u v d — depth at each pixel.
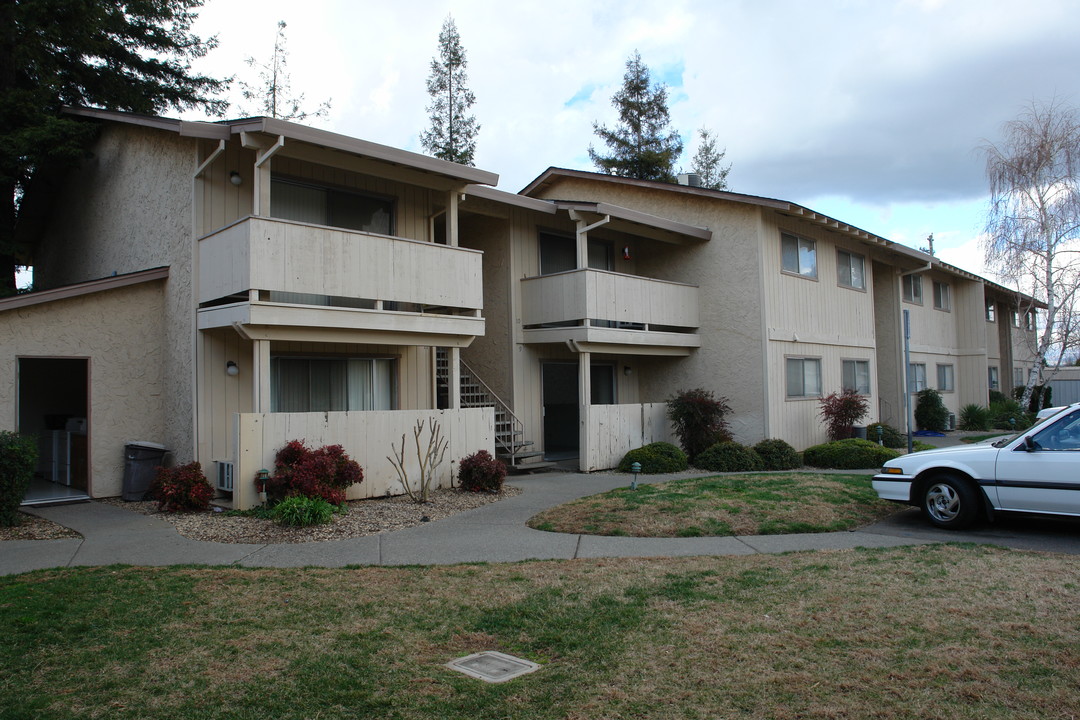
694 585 6.32
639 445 16.00
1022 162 23.44
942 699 3.98
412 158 11.57
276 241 10.28
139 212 13.15
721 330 17.27
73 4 15.56
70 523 9.50
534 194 20.97
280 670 4.51
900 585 6.12
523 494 11.78
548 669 4.53
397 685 4.29
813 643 4.85
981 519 9.27
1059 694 4.00
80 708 3.98
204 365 11.28
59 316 11.22
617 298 15.57
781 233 17.53
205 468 11.19
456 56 37.75
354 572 6.91
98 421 11.53
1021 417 25.25
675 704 3.99
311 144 10.83
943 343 27.27
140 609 5.69
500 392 16.09
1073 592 5.80
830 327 19.30
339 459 10.38
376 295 11.39
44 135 13.98
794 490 10.80
